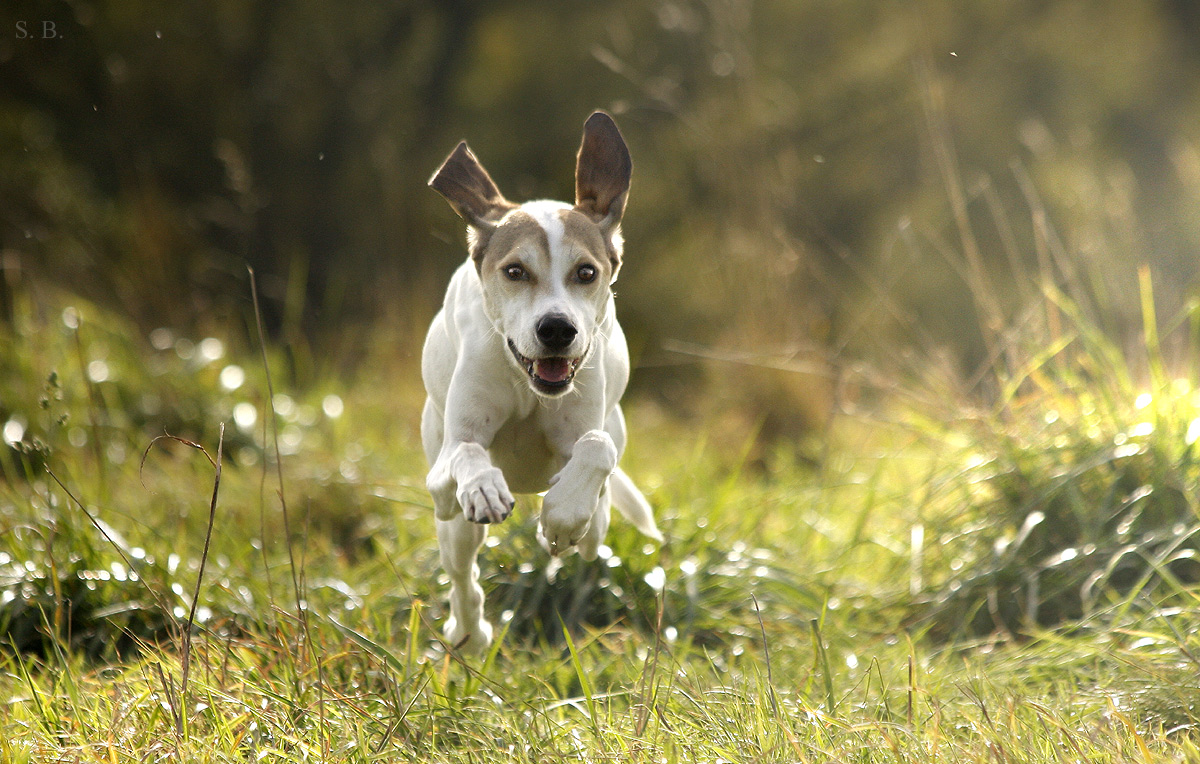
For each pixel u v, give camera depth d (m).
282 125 22.92
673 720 6.25
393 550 9.81
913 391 10.97
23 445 8.48
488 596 8.92
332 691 6.35
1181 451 8.90
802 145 22.58
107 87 21.31
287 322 17.19
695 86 21.78
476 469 6.06
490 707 6.77
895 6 23.75
